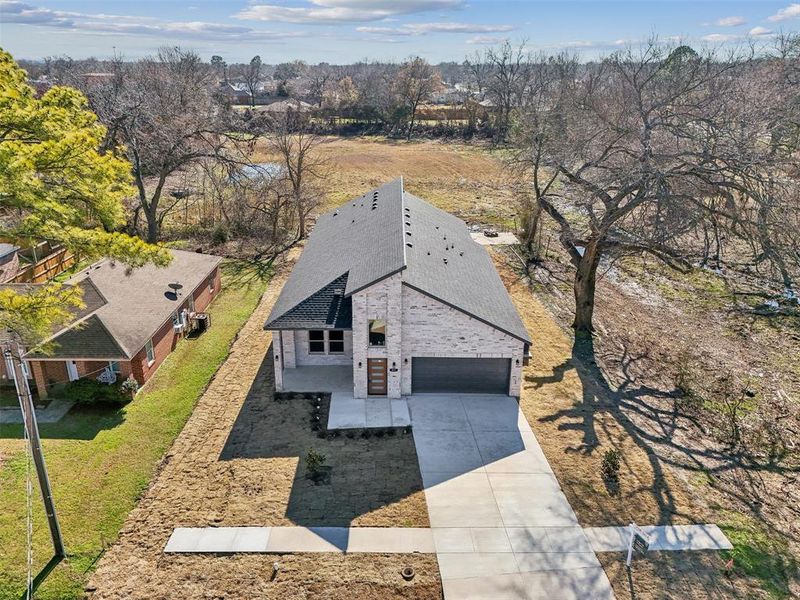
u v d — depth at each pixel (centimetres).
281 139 4997
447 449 1858
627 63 2967
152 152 3791
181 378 2280
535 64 10506
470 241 3033
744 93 2639
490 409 2088
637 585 1372
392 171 6988
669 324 2861
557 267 3647
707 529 1548
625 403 2155
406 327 2055
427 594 1339
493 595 1338
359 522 1548
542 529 1538
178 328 2538
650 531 1536
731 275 3506
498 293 2400
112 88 4222
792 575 1412
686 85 2272
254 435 1917
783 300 3150
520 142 4069
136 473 1725
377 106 10356
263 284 3309
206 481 1697
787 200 2052
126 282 2516
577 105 2777
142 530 1514
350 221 3045
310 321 2084
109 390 2050
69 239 1597
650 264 3716
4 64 1714
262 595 1330
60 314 1598
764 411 2130
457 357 2116
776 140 2506
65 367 2131
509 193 5847
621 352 2553
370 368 2105
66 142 1577
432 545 1478
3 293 1473
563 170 2627
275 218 4019
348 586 1355
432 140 9550
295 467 1761
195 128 3931
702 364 2461
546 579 1384
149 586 1352
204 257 3089
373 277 1986
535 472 1758
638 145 2378
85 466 1748
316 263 2586
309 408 2077
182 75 5659
